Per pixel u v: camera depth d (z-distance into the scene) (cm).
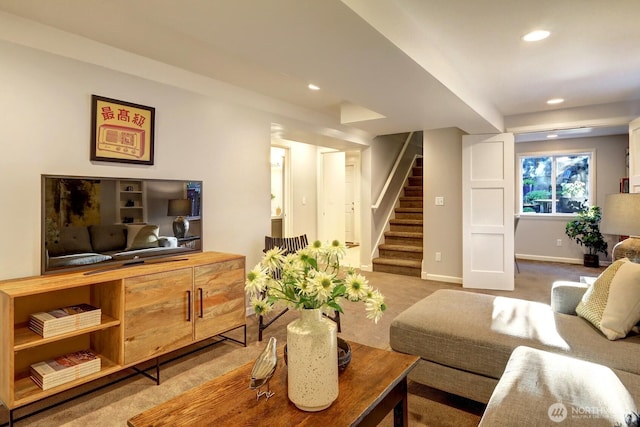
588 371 149
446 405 211
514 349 182
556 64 290
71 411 206
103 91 259
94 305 243
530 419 119
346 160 867
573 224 624
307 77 251
